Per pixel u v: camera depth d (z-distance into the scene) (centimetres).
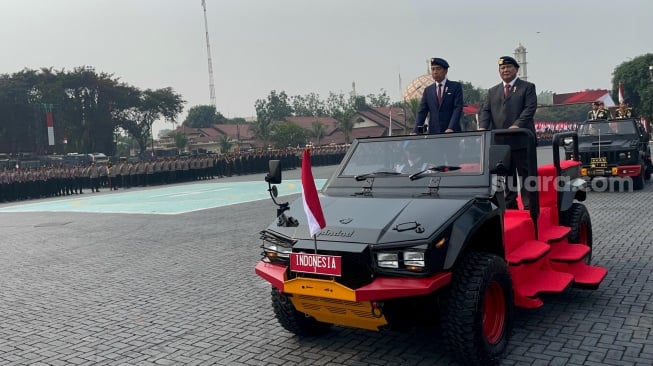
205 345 518
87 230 1368
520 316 539
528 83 644
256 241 1074
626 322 507
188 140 8081
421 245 375
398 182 491
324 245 402
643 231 917
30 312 664
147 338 548
